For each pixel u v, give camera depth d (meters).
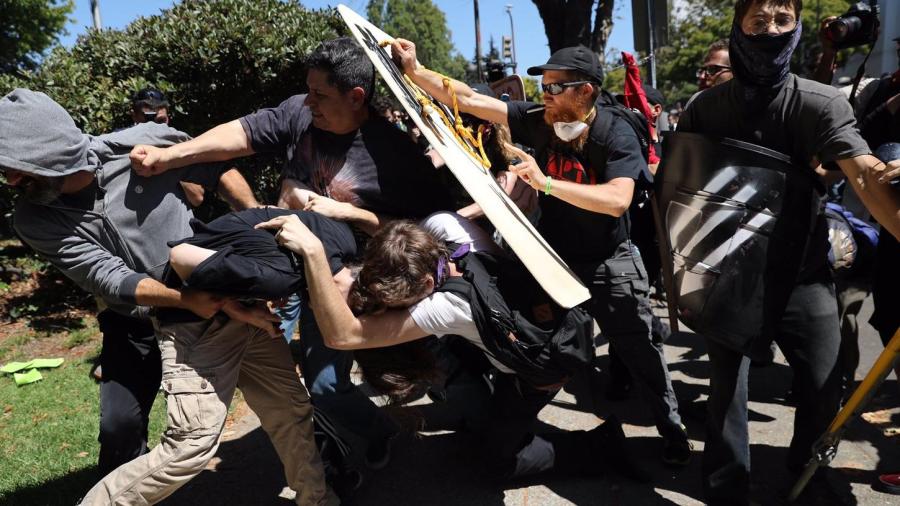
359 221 2.45
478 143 2.64
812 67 4.25
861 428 3.21
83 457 3.12
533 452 2.73
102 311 2.39
